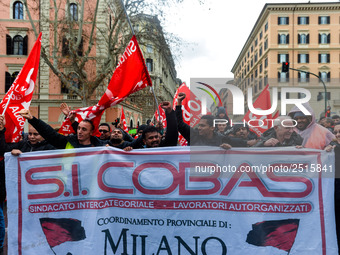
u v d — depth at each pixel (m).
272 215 2.70
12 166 2.93
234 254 2.69
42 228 2.88
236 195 2.74
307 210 2.68
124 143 4.21
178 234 2.76
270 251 2.67
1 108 3.82
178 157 2.81
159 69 36.75
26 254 2.86
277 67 46.75
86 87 16.84
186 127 3.69
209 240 2.73
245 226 2.71
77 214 2.88
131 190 2.84
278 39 46.72
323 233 2.65
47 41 21.53
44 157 2.92
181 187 2.79
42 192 2.91
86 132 3.35
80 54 21.62
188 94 5.52
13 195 2.90
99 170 2.90
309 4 45.62
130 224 2.82
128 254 2.80
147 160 2.85
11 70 25.36
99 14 21.67
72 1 21.83
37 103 24.17
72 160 2.92
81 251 2.83
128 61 3.72
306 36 46.53
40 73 24.02
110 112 24.17
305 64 46.59
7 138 3.87
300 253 2.65
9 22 24.97
